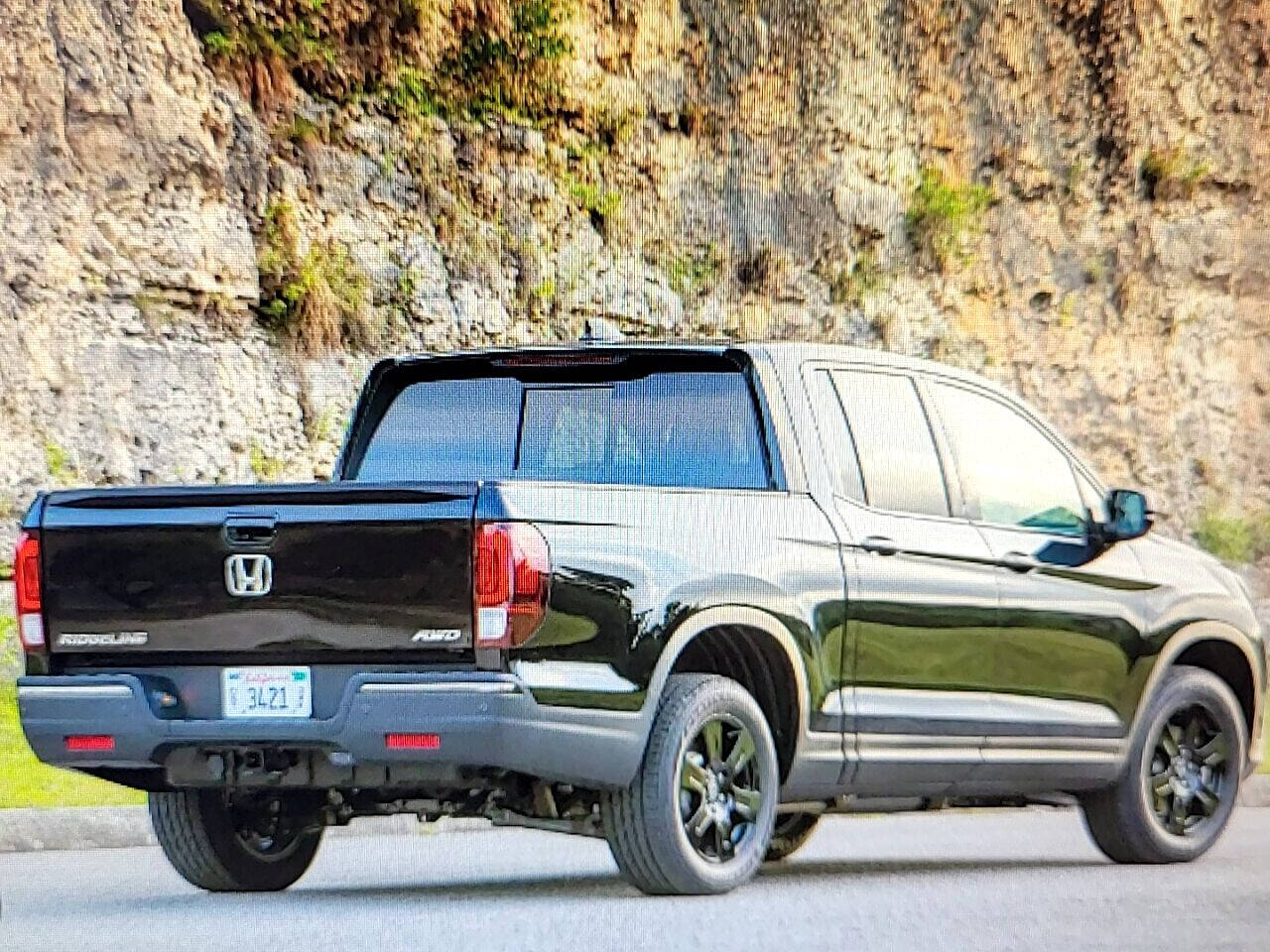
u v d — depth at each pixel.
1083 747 12.34
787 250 34.91
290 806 11.19
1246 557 40.47
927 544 11.62
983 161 38.50
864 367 11.81
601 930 9.18
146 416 25.31
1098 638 12.43
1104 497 12.76
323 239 28.22
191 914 10.04
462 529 9.81
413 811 10.98
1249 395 41.06
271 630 10.08
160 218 25.91
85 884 11.73
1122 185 40.34
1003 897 10.47
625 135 32.81
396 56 29.72
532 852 13.59
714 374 11.40
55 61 25.41
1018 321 38.44
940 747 11.60
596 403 11.56
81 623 10.41
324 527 10.02
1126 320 39.91
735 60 34.72
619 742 10.05
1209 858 12.98
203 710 10.20
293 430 26.78
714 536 10.60
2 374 24.30
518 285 30.59
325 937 9.08
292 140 28.22
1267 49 42.31
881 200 36.62
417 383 11.92
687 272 33.38
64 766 10.50
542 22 31.50
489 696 9.70
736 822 10.64
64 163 25.30
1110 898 10.48
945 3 38.38
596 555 10.05
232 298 26.47
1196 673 12.95
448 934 9.11
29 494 24.08
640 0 33.22
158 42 26.34
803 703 10.91
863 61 36.75
